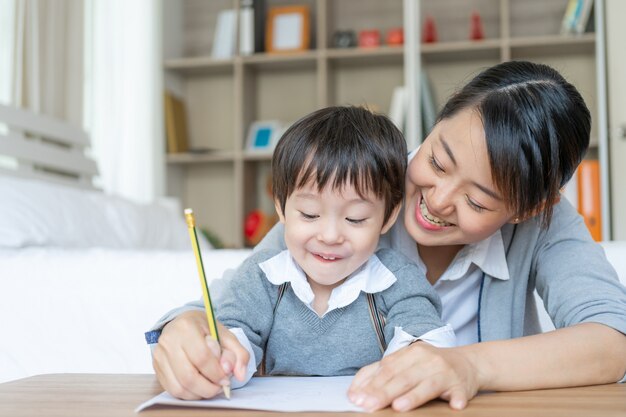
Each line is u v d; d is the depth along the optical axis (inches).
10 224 75.2
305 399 26.7
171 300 63.1
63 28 117.4
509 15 151.6
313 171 32.0
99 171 118.4
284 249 40.3
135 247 92.3
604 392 28.3
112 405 25.7
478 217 33.5
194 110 175.0
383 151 33.6
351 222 33.2
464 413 24.2
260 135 164.2
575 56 140.8
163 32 164.2
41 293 64.0
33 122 100.3
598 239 127.2
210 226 171.9
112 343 62.2
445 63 152.6
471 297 42.3
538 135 32.0
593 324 32.2
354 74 166.2
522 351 29.6
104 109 133.7
